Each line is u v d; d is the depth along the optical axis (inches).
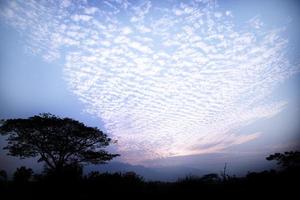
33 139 975.0
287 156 823.7
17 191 603.2
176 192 486.3
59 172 689.6
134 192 537.0
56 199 526.0
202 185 493.7
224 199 411.5
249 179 465.4
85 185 606.2
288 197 375.2
